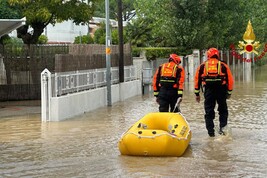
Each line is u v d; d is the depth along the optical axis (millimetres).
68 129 16656
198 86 14922
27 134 15859
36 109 22453
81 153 12766
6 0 29516
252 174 10555
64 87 19844
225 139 14414
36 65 26172
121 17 26672
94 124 17672
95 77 23406
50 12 27984
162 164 11438
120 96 26484
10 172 10992
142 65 32031
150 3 47656
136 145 12125
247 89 32094
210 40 47469
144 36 47750
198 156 12266
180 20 44781
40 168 11297
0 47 26141
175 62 15039
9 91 25953
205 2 45438
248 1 59969
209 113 14766
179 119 13328
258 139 14414
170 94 14938
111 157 12227
